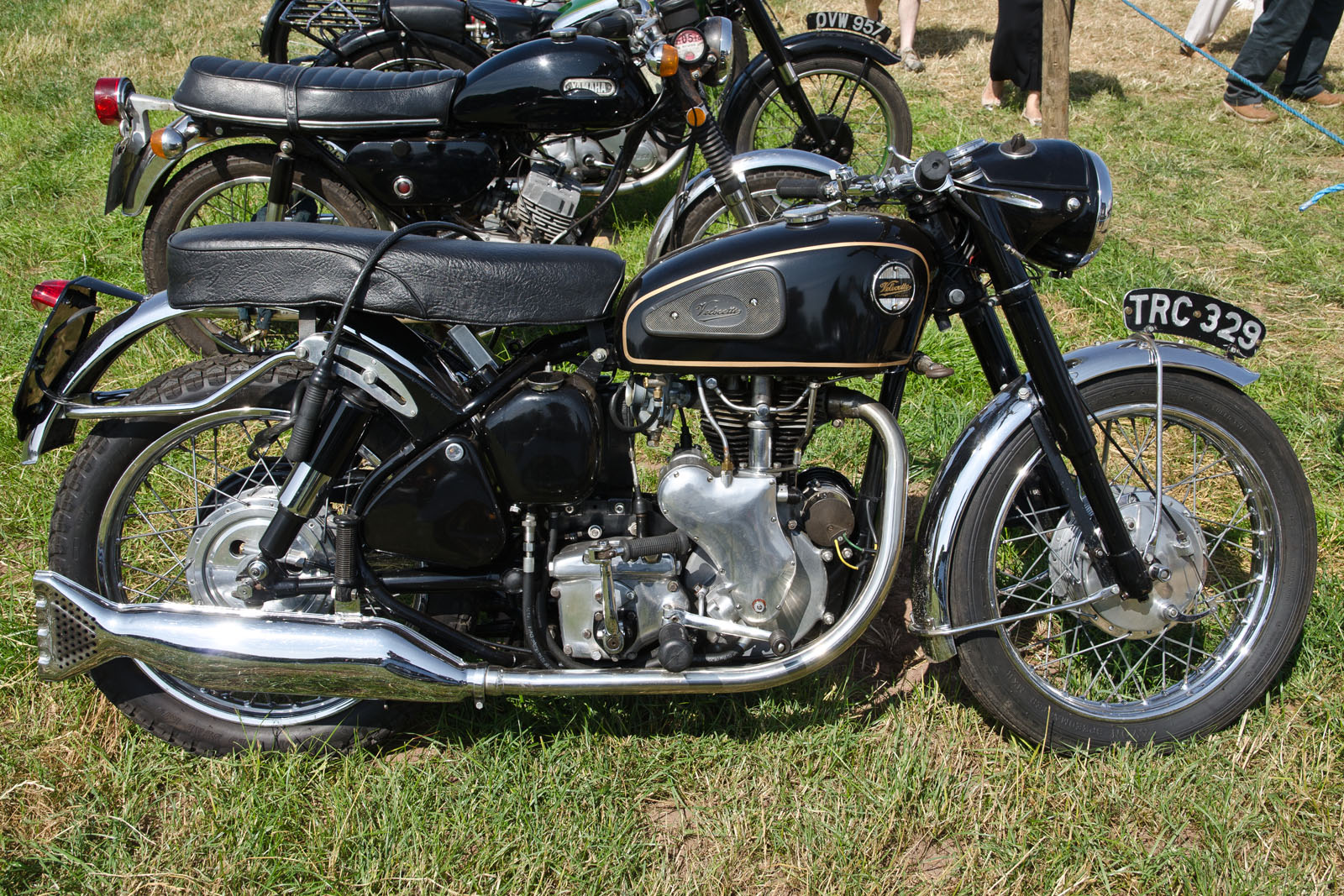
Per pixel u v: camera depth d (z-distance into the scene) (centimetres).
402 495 193
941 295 209
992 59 640
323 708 223
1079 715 221
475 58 489
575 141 399
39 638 199
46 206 502
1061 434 205
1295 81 668
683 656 196
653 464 319
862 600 201
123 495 210
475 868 199
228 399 206
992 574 214
